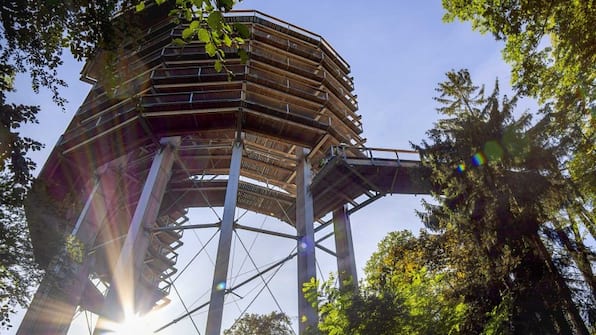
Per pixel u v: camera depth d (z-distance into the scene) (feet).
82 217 71.72
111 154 80.79
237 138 74.54
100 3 28.58
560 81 52.03
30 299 48.75
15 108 30.48
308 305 57.47
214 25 14.61
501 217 46.42
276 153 88.17
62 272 58.08
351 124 90.74
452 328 28.78
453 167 52.75
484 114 55.47
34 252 52.60
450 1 52.31
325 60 97.96
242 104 73.67
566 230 48.24
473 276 47.57
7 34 27.76
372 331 27.27
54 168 83.25
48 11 27.43
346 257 76.02
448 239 65.10
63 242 56.24
